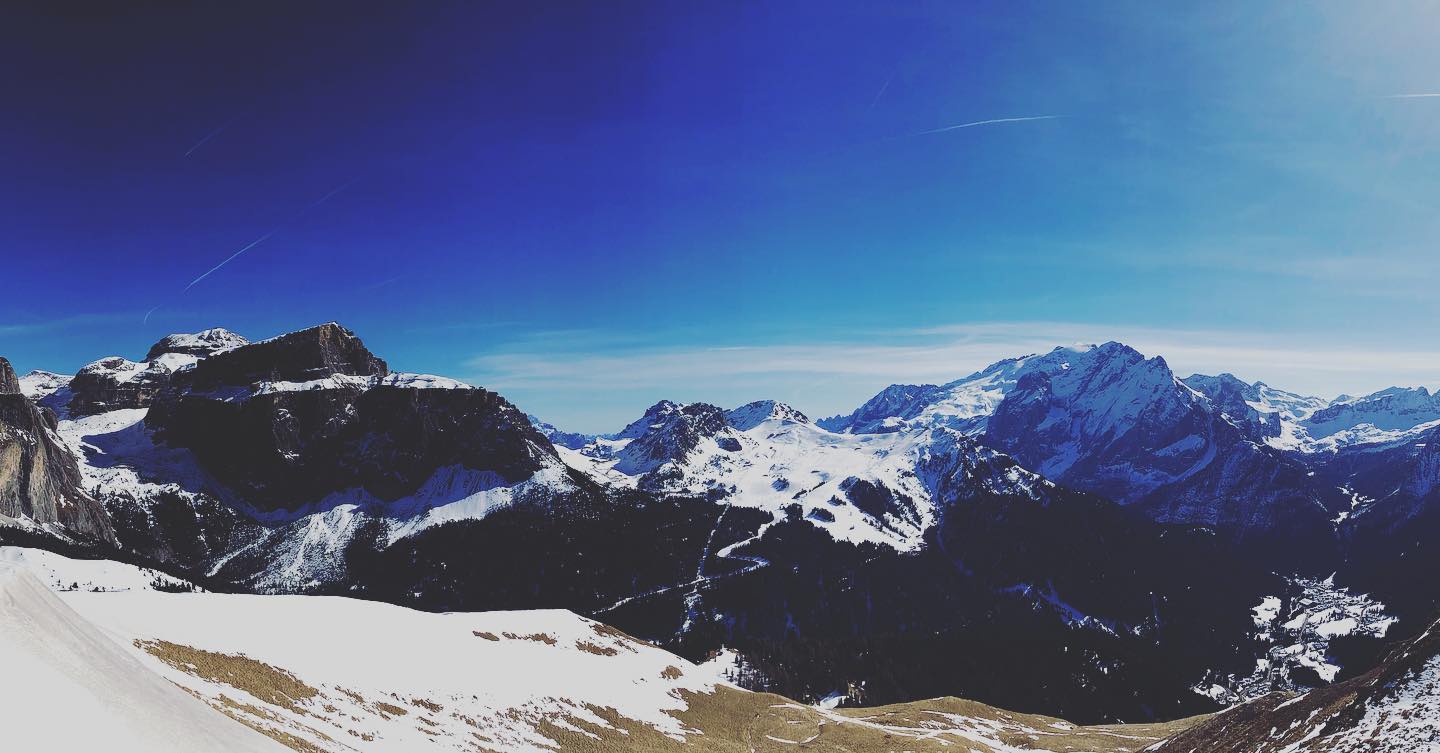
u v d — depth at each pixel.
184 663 53.78
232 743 31.75
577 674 109.88
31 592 29.58
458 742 66.75
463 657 93.81
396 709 68.50
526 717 84.38
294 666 66.81
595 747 83.94
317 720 54.62
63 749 22.39
